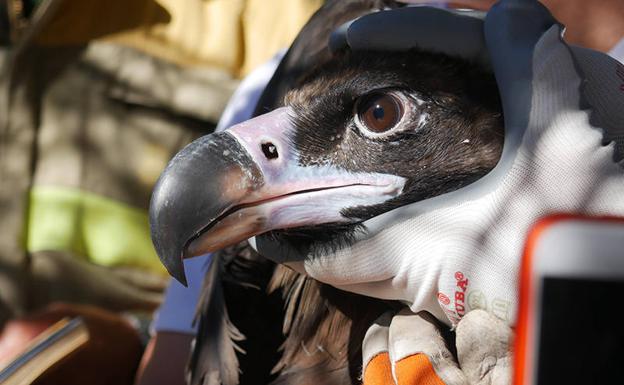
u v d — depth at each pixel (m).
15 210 3.67
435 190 1.73
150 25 3.73
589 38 2.29
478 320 1.55
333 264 1.73
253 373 2.07
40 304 3.67
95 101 3.69
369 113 1.77
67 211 3.66
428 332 1.69
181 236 1.68
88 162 3.69
